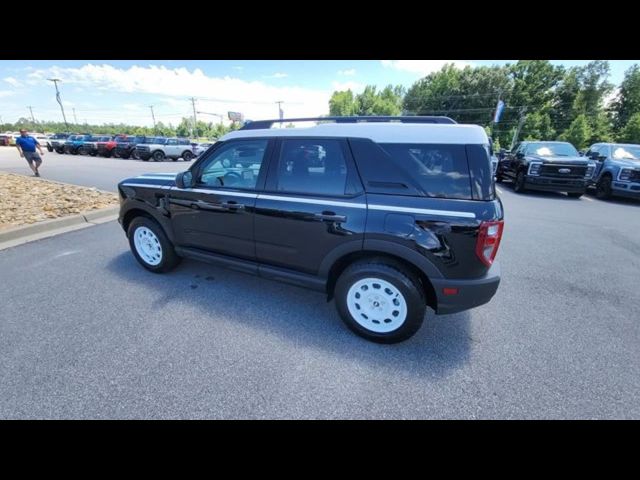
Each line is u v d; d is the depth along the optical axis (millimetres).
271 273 2885
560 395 2043
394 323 2449
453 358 2375
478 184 2113
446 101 52719
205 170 3082
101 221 5820
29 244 4582
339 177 2441
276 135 2701
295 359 2330
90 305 2998
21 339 2480
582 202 9039
